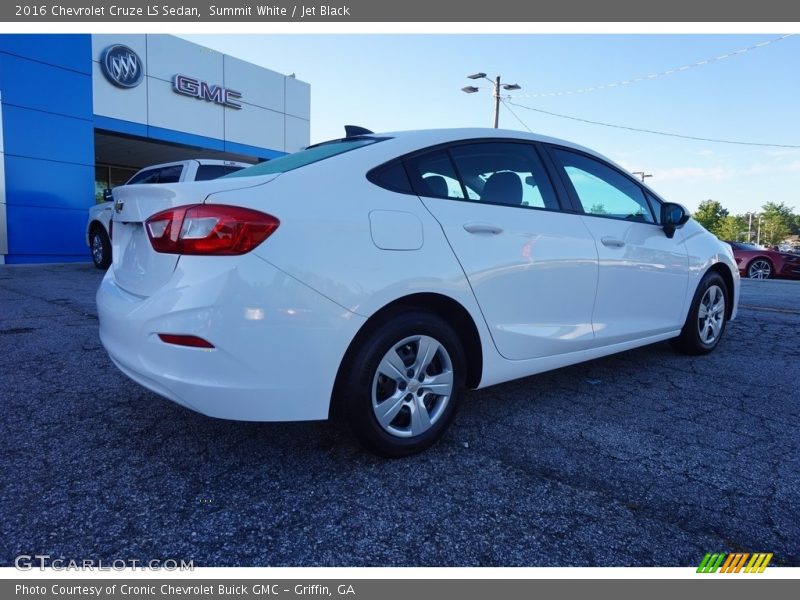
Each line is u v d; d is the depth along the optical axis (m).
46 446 2.60
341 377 2.33
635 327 3.65
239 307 2.05
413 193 2.56
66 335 4.76
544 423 3.01
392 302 2.41
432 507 2.15
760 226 95.06
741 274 14.98
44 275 9.38
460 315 2.66
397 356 2.42
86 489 2.22
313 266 2.15
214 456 2.53
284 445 2.65
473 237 2.65
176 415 2.99
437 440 2.65
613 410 3.22
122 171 20.06
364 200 2.37
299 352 2.13
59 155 12.16
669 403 3.36
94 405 3.12
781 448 2.73
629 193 3.81
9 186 11.48
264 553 1.87
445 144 2.80
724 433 2.91
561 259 3.05
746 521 2.10
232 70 15.89
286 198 2.19
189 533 1.95
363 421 2.34
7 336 4.70
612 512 2.14
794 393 3.58
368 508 2.13
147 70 13.81
